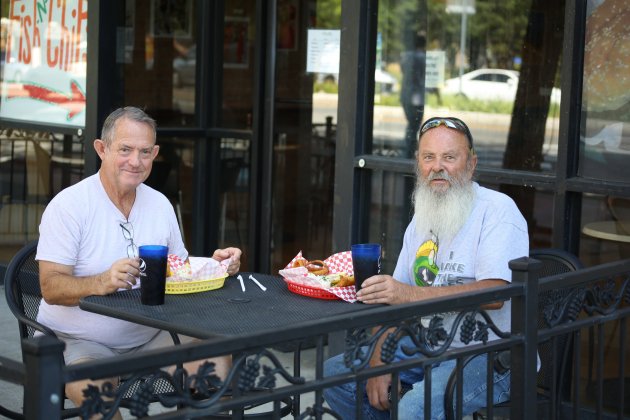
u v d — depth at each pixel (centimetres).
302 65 601
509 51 480
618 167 436
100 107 630
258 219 630
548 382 378
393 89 525
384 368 269
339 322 254
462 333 292
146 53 648
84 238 373
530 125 471
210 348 230
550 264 393
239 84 648
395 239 521
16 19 708
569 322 327
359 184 531
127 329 377
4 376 212
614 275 340
